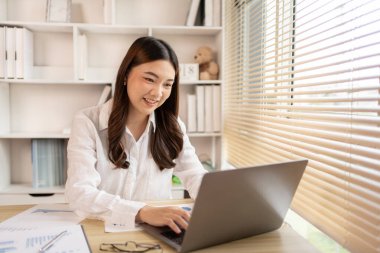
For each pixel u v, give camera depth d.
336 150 1.31
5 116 2.56
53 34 2.64
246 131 2.27
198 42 2.80
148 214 1.07
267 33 2.09
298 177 0.99
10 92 2.64
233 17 2.59
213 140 2.87
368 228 1.09
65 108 2.70
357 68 1.16
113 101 1.41
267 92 2.09
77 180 1.24
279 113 1.76
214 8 2.57
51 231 1.00
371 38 1.17
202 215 0.85
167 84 1.33
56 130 2.70
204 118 2.62
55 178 2.55
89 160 1.30
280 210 1.03
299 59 1.73
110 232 1.03
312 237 1.74
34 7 2.61
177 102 1.49
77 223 1.10
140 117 1.48
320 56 1.42
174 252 0.90
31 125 2.68
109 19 2.46
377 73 1.12
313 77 1.45
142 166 1.49
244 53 2.40
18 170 2.69
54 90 2.69
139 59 1.28
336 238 1.25
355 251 1.14
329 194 1.32
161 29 2.54
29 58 2.49
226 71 2.74
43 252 0.86
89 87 2.72
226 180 0.82
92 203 1.14
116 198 1.15
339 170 1.28
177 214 1.04
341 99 1.26
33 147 2.48
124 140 1.44
